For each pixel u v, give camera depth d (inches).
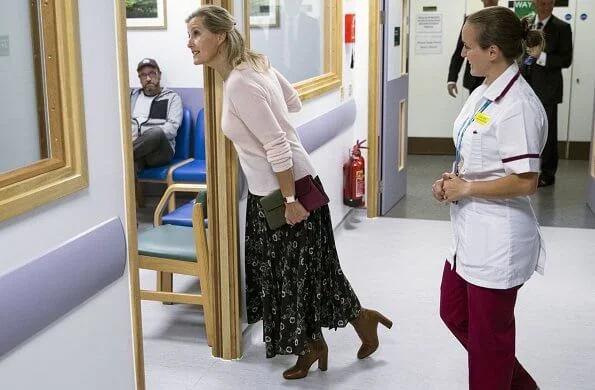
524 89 88.0
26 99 73.0
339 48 186.1
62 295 73.0
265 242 115.6
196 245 129.5
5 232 66.2
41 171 71.5
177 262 132.1
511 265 89.4
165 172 205.6
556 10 282.2
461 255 93.2
